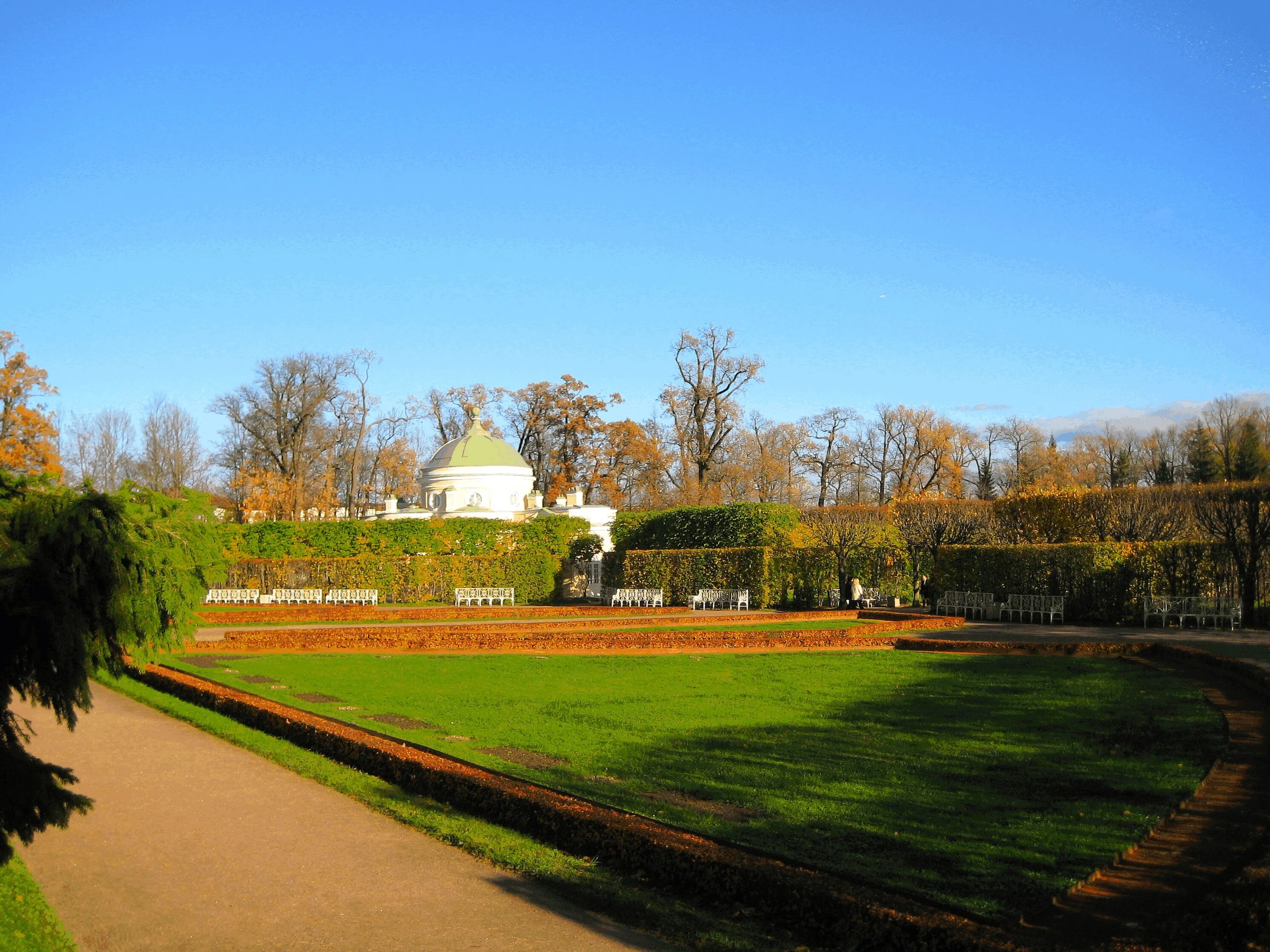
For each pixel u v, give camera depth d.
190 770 12.71
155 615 8.49
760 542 47.78
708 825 9.05
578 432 87.12
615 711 15.77
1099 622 31.48
